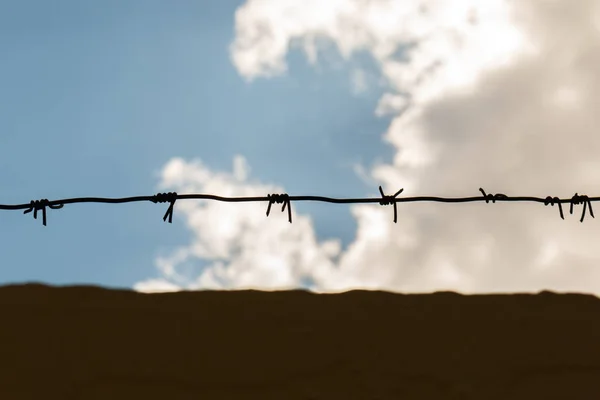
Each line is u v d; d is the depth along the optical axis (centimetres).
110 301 271
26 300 271
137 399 256
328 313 271
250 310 270
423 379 261
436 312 272
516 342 267
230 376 259
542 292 277
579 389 261
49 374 258
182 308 270
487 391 260
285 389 259
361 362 263
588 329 269
